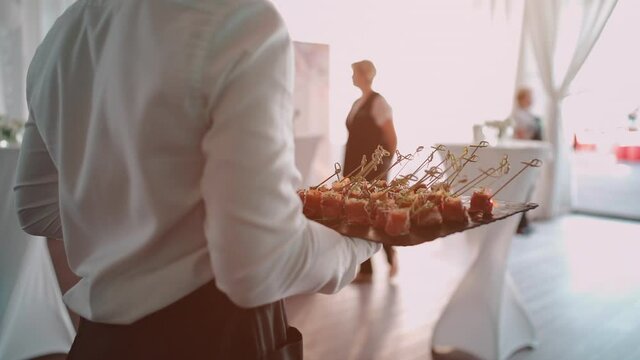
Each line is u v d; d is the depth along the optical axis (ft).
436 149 3.82
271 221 1.64
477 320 7.43
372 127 9.50
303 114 14.03
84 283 2.09
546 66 18.08
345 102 15.23
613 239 15.51
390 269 11.98
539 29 18.07
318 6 14.94
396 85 16.57
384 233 2.71
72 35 2.08
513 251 14.05
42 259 7.42
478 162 7.13
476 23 18.17
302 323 8.77
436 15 17.26
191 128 1.72
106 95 1.89
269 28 1.73
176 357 1.91
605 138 24.45
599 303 9.97
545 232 16.46
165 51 1.71
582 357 7.61
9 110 13.47
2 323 7.04
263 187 1.62
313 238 1.86
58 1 13.78
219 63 1.67
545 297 10.32
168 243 1.88
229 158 1.60
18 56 13.41
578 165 24.68
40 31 13.62
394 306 9.61
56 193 2.38
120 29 1.88
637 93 18.22
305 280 1.84
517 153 6.88
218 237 1.61
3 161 6.36
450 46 17.67
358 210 2.89
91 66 2.01
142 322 1.92
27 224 2.45
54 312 7.47
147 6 1.82
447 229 2.93
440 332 7.68
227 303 1.94
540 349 7.87
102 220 2.01
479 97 18.47
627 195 20.85
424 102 17.19
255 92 1.65
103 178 1.94
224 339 1.94
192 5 1.74
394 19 16.37
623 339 8.25
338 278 2.00
